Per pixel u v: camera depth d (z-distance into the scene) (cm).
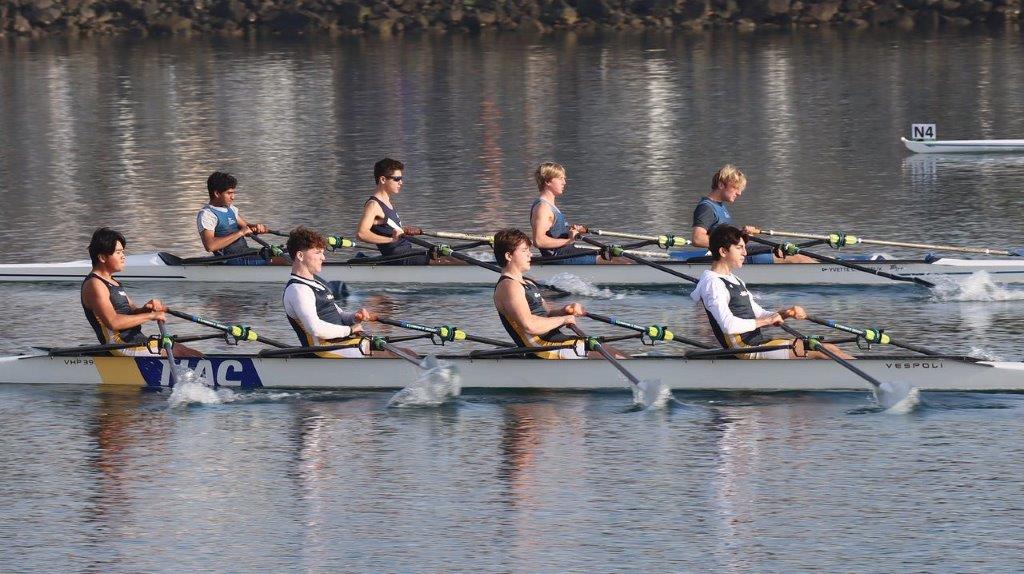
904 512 4094
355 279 7288
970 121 12319
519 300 5225
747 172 10306
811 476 4384
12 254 8031
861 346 5466
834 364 5178
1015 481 4294
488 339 5400
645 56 17550
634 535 3988
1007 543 3869
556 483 4381
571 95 14425
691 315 6531
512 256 5231
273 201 9606
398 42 19950
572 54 17962
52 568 3844
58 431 4919
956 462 4462
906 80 14788
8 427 4969
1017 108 12838
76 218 9150
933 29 19562
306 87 15525
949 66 15725
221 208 7319
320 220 8956
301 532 4056
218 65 17688
